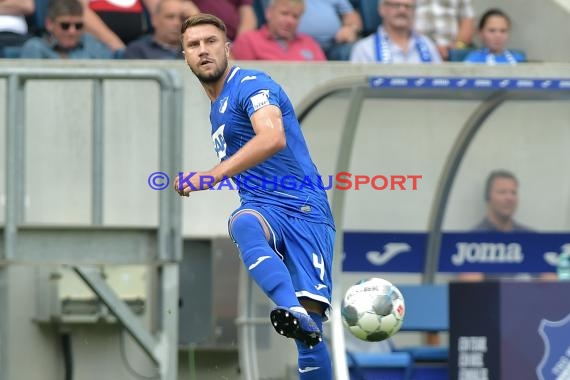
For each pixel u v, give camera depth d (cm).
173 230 2727
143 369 3428
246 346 3142
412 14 3516
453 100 3086
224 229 3359
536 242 3350
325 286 2011
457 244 3356
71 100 3303
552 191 3462
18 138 2714
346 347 3078
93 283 2827
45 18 3494
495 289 2552
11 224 2686
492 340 2553
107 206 3309
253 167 1997
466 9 3753
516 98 3017
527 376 2533
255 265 1925
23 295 3341
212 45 1977
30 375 3344
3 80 3269
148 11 3562
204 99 3309
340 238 2744
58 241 2711
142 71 2741
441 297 2978
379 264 3334
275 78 3319
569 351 2541
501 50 3641
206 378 3381
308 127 3167
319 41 3588
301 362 2070
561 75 3388
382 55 3484
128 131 3312
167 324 2766
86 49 3397
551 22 3856
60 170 3303
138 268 3394
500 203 3409
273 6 3416
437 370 2906
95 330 3409
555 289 2548
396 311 2198
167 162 2738
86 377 3400
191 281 3350
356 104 2753
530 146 3450
